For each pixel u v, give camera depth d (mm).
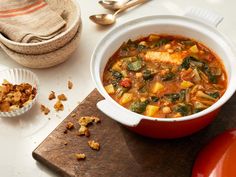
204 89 730
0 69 893
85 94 830
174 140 721
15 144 758
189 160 693
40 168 721
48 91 840
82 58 900
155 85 744
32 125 785
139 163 693
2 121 794
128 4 1009
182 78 753
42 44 796
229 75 702
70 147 722
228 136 695
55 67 885
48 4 930
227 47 734
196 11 793
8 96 805
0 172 717
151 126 657
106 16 976
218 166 649
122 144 721
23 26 858
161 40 819
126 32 788
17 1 888
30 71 844
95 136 736
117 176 679
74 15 883
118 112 617
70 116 769
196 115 616
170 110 702
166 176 674
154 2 1026
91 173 685
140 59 790
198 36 785
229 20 950
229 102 764
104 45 758
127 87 745
